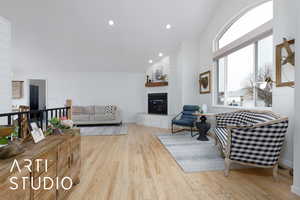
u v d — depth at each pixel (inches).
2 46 87.5
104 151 118.3
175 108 221.8
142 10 150.7
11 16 144.9
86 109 242.8
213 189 67.6
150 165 92.8
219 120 123.7
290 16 83.7
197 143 137.3
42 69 243.0
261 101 116.5
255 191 65.7
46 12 144.6
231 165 91.6
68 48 195.6
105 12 149.5
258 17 121.9
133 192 65.8
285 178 76.2
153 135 171.0
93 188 68.8
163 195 63.6
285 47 83.8
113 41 187.8
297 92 62.9
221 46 166.9
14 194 35.3
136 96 269.4
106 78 264.5
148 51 212.8
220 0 153.3
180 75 206.4
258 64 118.6
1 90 86.9
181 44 202.2
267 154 73.8
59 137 61.7
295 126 63.8
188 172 83.3
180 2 148.5
